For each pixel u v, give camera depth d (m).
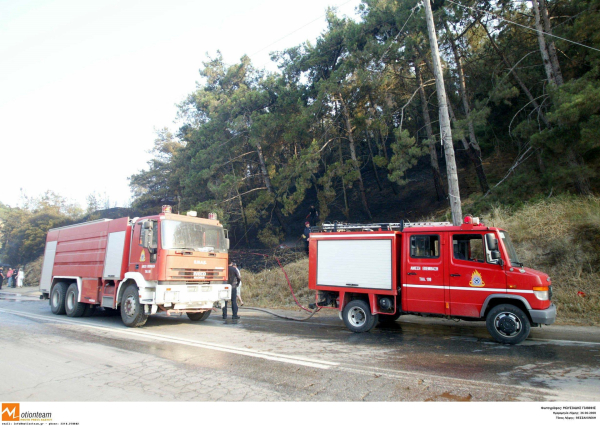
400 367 5.98
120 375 5.71
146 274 10.02
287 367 6.06
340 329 9.87
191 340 8.34
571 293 10.38
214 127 27.22
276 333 9.28
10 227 45.09
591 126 12.27
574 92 13.34
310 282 10.20
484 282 7.84
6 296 22.94
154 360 6.57
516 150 22.30
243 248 27.75
